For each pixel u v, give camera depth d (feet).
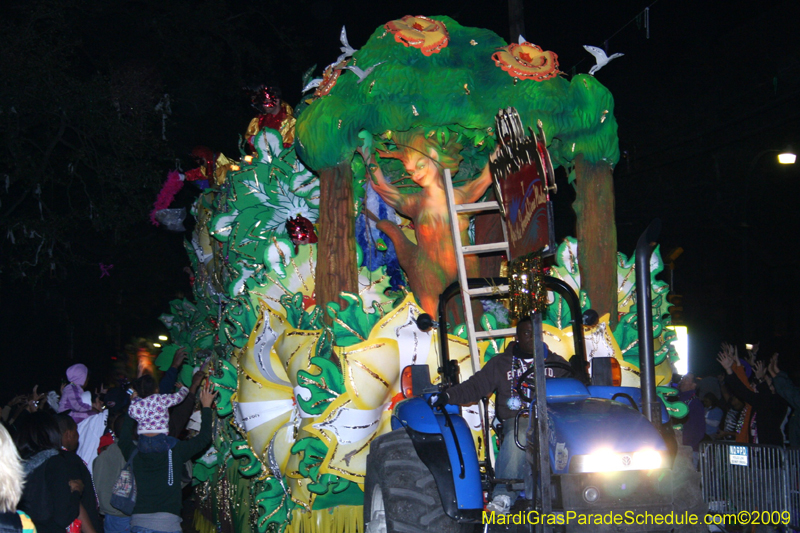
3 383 60.34
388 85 19.11
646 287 13.51
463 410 18.01
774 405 24.98
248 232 23.71
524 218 13.66
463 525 13.83
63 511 14.15
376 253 23.36
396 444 14.78
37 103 44.01
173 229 33.94
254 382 19.58
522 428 14.01
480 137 20.61
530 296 12.75
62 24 44.70
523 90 19.53
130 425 17.84
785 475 21.01
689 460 14.23
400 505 13.80
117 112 46.50
